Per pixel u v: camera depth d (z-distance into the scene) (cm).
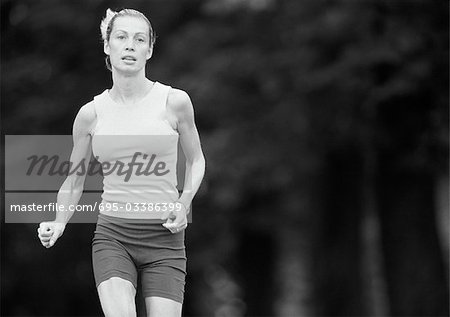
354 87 3841
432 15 3759
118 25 1349
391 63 3784
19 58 4553
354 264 4381
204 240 4791
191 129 1397
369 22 3819
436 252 4109
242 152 4259
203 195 4381
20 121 4456
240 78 4219
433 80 3759
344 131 4034
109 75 4597
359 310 4375
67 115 4512
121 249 1359
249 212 4872
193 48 4269
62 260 4791
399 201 4094
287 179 4416
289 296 6159
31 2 4453
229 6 3984
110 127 1360
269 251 5156
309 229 4931
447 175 4134
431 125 3859
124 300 1315
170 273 1360
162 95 1372
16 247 4628
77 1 4428
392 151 4016
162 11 4425
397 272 4106
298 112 4191
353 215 4375
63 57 4609
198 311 5303
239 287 5428
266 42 4231
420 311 4075
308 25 3928
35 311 4962
